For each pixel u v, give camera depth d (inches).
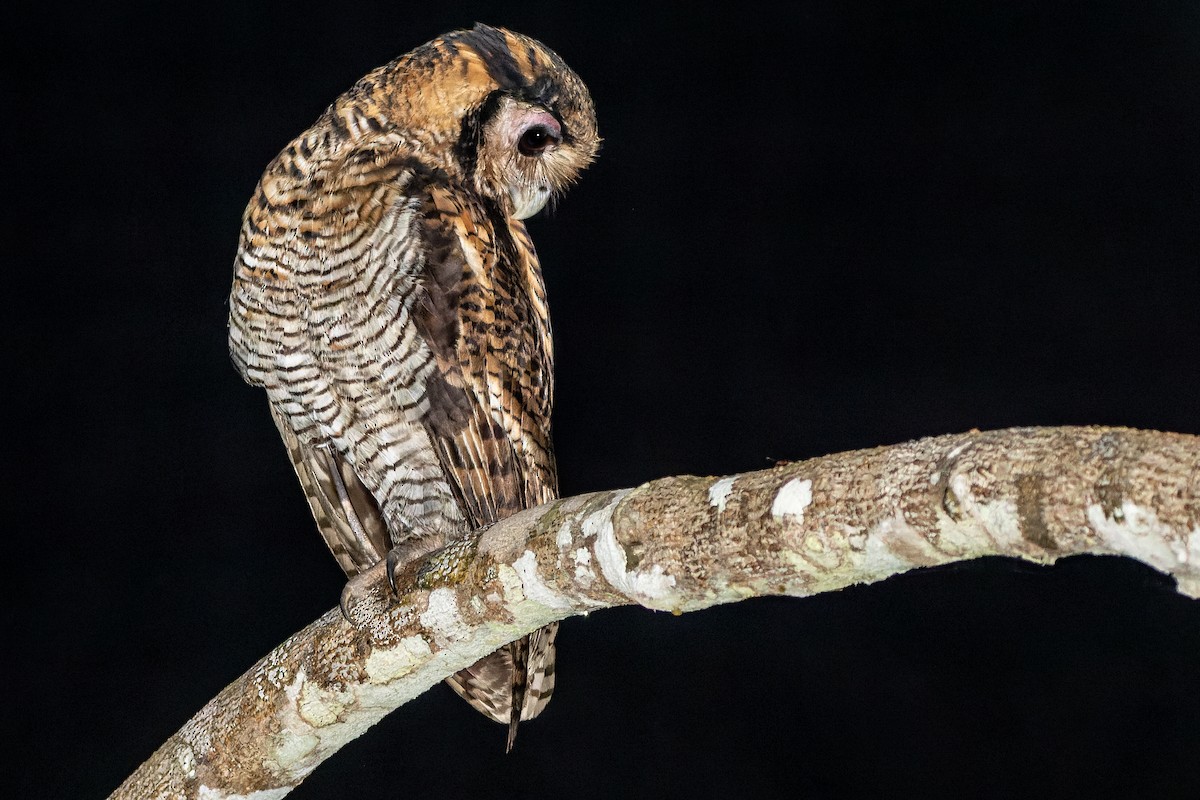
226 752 369.7
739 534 363.9
